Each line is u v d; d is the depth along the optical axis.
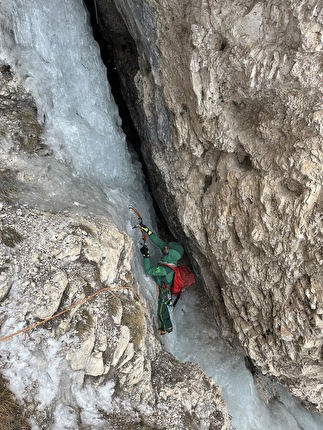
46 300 3.85
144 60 5.80
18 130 4.87
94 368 3.96
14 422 3.47
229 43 4.26
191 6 4.46
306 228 4.44
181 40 4.91
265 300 5.40
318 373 5.71
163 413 4.33
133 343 4.34
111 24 6.37
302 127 4.17
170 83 5.34
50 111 5.30
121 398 4.13
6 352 3.62
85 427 3.80
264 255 5.08
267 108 4.47
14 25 4.92
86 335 3.92
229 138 5.00
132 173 6.93
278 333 5.33
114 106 6.77
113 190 5.94
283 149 4.44
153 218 7.39
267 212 4.71
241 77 4.38
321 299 4.61
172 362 5.05
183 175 5.98
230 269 5.59
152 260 6.53
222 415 4.86
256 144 4.76
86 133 5.72
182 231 6.78
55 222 4.35
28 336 3.72
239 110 4.85
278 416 7.24
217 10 4.17
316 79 3.83
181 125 5.51
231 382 6.72
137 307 4.61
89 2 6.62
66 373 3.80
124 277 4.67
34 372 3.67
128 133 7.58
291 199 4.50
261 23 3.95
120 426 3.97
